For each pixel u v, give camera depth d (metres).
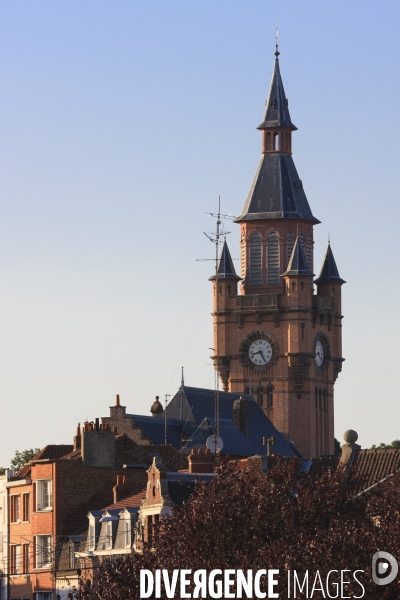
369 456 110.25
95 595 97.19
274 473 100.00
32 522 140.38
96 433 142.88
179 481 118.69
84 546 131.38
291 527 95.88
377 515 95.75
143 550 99.94
